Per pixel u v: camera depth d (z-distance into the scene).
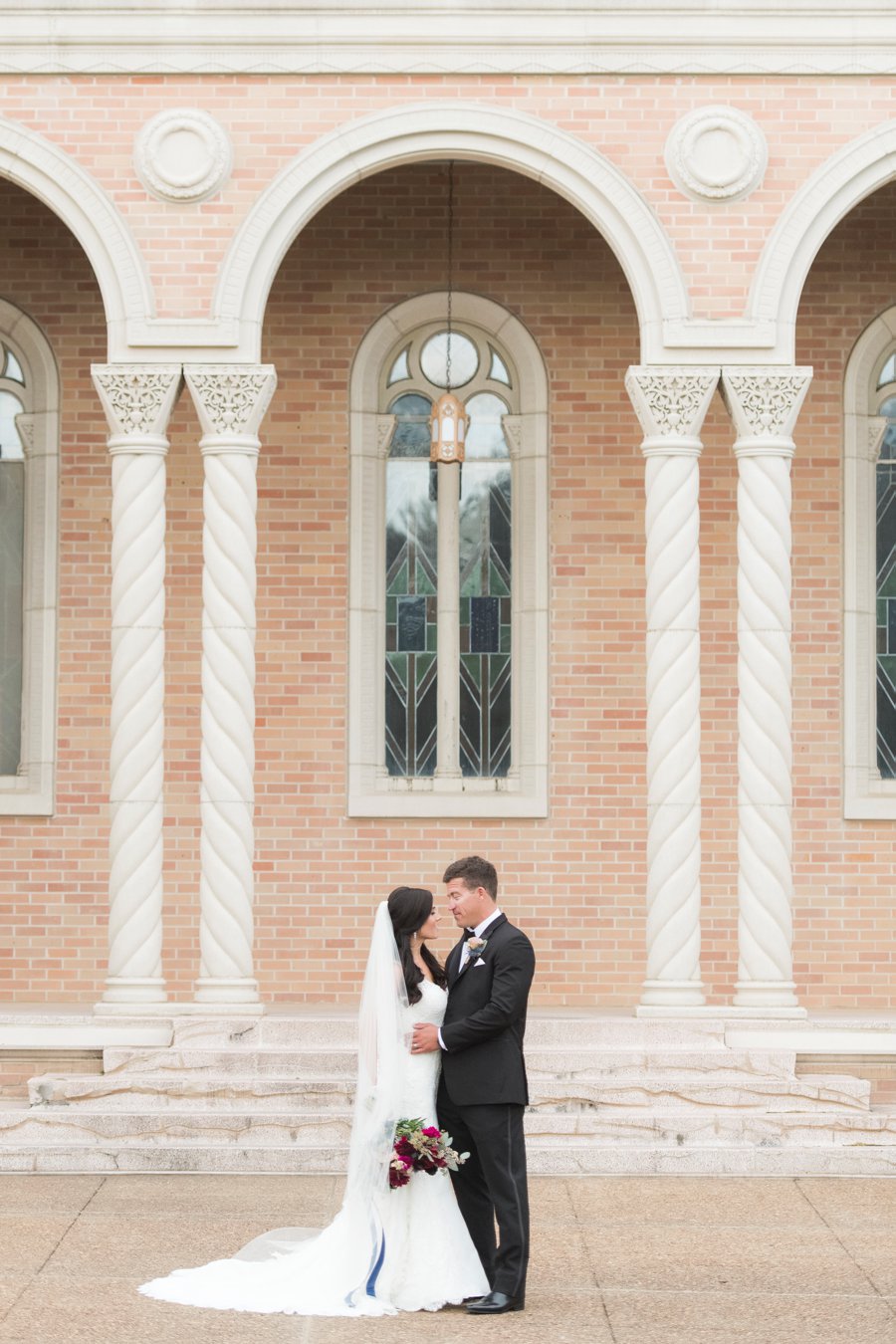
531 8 12.76
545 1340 7.80
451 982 8.55
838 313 14.95
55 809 14.73
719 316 12.69
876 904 14.70
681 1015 12.31
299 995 14.61
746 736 12.63
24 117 12.77
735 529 14.87
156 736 12.65
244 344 12.67
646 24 12.75
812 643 14.82
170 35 12.73
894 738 14.99
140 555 12.66
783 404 12.69
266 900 14.67
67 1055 12.18
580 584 14.87
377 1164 8.27
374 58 12.77
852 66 12.77
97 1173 11.15
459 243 15.00
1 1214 10.02
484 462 15.09
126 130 12.77
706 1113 11.59
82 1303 8.27
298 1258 8.59
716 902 14.70
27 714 14.87
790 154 12.77
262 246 12.71
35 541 14.89
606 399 14.95
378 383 15.02
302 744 14.76
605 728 14.80
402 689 15.03
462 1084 8.33
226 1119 11.38
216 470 12.69
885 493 15.09
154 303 12.69
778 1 12.76
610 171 12.73
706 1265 9.05
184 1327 7.91
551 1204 10.39
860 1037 12.23
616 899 14.69
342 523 14.86
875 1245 9.47
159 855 12.62
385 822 14.72
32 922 14.67
